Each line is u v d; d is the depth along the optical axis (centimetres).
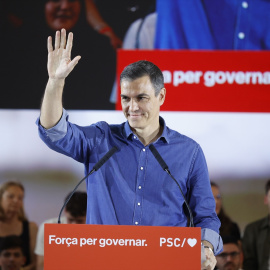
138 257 476
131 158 605
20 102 1211
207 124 1207
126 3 1218
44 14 1216
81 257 475
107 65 1211
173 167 608
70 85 1207
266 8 1216
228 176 1205
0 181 1202
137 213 589
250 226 1203
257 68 1212
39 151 1204
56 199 1199
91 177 605
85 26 1214
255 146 1206
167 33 1216
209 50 1214
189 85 1211
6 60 1213
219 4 1218
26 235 1203
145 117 573
